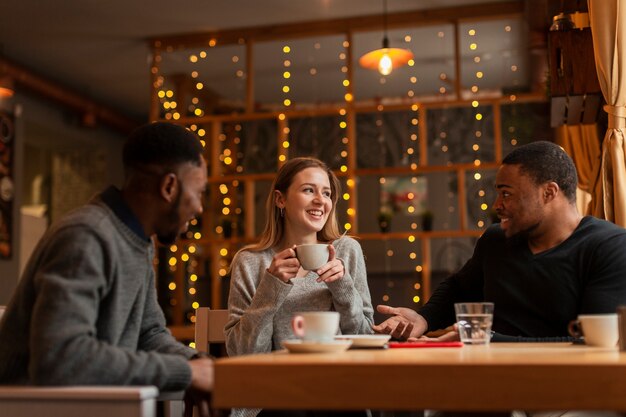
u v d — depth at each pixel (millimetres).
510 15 6074
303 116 6484
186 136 1488
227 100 6852
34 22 6375
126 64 7418
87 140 8617
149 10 6156
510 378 1026
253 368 1085
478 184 7145
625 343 1265
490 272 2059
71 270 1318
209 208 6652
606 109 2564
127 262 1447
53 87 7477
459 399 1034
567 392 1014
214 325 2115
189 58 6812
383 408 1051
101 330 1407
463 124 6574
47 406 1160
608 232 1905
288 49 6734
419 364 1047
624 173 2486
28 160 9094
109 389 1160
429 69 6930
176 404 1713
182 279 6602
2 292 7094
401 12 6258
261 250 2244
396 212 7309
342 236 2322
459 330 1527
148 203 1465
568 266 1902
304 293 2080
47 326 1260
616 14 2533
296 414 1820
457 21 6199
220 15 6289
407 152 6660
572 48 2797
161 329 1737
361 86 7312
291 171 2258
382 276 6199
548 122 6098
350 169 6273
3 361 1394
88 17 6285
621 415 1145
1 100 7203
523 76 6754
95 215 1403
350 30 6387
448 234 6074
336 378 1064
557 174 1924
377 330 1856
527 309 1954
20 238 7422
